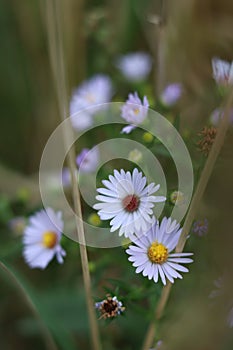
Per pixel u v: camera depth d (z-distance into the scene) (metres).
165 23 0.46
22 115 0.52
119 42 0.52
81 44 0.50
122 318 0.42
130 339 0.43
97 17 0.51
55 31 0.41
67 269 0.46
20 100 0.52
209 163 0.35
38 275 0.47
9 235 0.48
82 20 0.50
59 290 0.46
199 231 0.37
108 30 0.52
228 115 0.35
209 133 0.37
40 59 0.51
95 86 0.49
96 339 0.39
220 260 0.38
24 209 0.47
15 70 0.52
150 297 0.39
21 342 0.47
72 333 0.45
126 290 0.38
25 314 0.47
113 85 0.51
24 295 0.42
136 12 0.52
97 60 0.52
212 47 0.47
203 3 0.47
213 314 0.39
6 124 0.52
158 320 0.38
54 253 0.40
